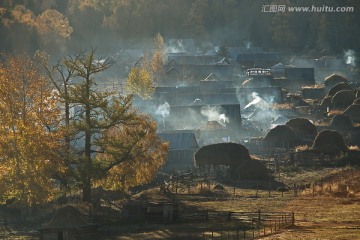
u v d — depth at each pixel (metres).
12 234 175.38
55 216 169.25
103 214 188.25
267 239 152.00
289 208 194.88
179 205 199.62
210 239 159.25
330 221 172.38
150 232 170.88
